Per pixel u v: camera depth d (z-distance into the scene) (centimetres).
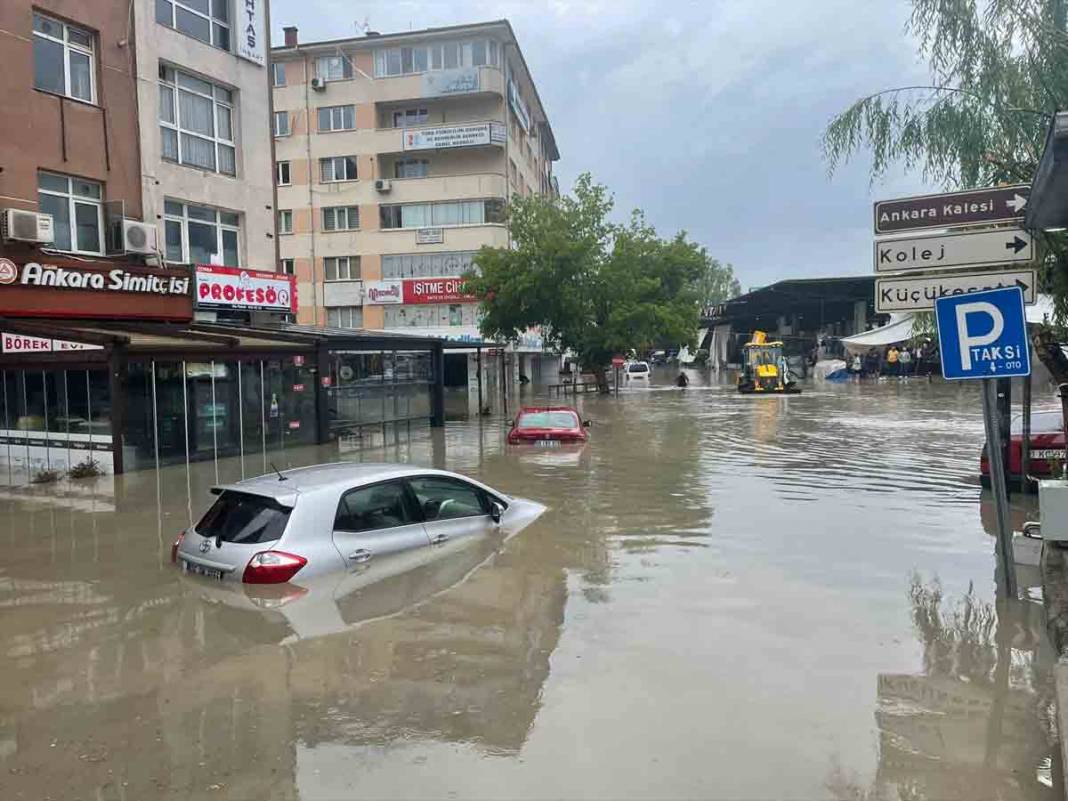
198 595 627
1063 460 1059
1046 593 588
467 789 358
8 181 1633
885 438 1788
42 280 1655
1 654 526
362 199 4403
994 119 802
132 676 486
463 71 4238
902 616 581
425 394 2411
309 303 4462
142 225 1839
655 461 1429
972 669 486
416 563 698
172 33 2014
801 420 2256
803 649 518
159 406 1556
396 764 381
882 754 387
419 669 488
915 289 727
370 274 4416
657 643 528
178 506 1113
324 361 1958
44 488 1297
